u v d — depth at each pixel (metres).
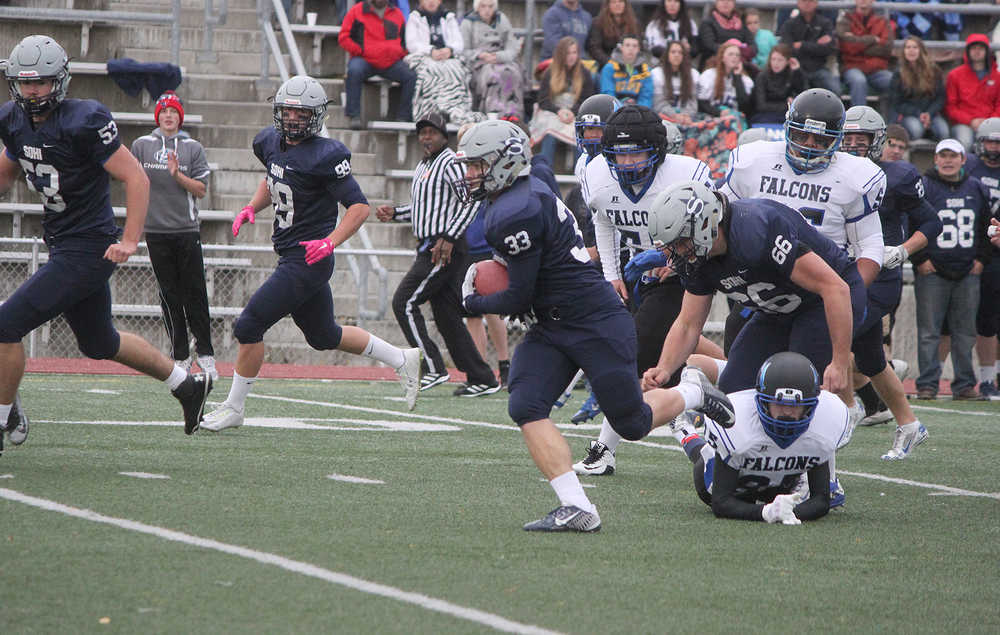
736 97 49.62
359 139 51.06
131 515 16.45
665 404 17.33
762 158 21.61
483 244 36.69
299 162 24.95
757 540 16.55
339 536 15.72
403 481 20.58
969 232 39.09
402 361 28.98
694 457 19.64
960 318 40.00
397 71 50.66
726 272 17.91
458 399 35.69
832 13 55.31
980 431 31.20
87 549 14.34
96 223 20.41
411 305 35.84
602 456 22.34
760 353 19.81
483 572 14.08
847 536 17.05
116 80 49.47
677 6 50.88
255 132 51.06
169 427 26.59
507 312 16.61
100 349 21.88
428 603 12.59
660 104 49.00
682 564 14.93
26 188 47.97
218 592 12.70
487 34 51.47
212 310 44.62
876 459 25.61
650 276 24.20
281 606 12.28
